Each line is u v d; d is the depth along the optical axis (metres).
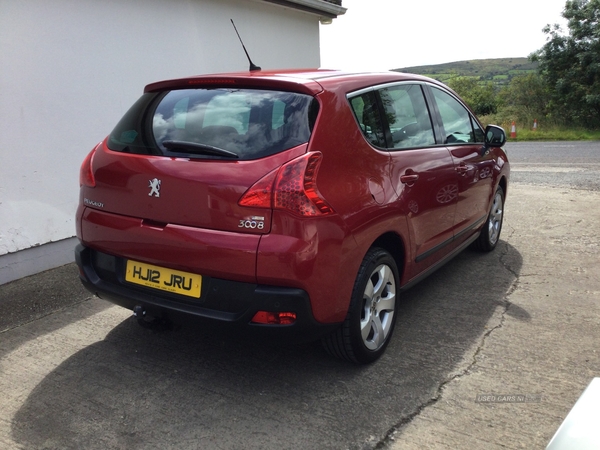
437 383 2.97
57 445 2.49
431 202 3.63
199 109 2.90
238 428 2.60
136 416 2.71
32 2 4.53
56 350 3.39
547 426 2.58
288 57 8.48
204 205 2.57
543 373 3.05
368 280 2.98
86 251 3.12
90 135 5.17
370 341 3.13
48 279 4.63
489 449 2.43
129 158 2.86
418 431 2.56
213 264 2.56
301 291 2.53
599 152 13.70
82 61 5.02
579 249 5.35
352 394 2.87
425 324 3.72
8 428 2.62
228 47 7.07
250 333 2.60
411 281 3.62
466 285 4.46
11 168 4.50
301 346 3.42
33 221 4.71
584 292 4.24
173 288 2.74
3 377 3.08
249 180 2.50
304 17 8.77
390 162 3.19
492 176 4.93
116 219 2.88
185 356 3.31
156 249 2.72
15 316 3.89
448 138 4.17
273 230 2.48
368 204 2.89
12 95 4.46
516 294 4.24
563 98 21.80
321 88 2.86
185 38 6.29
